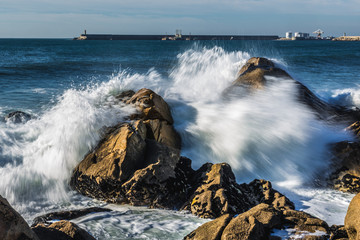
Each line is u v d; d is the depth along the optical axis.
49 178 7.09
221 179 6.34
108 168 6.49
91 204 6.49
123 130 7.04
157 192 6.33
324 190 7.07
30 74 23.08
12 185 6.79
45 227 4.37
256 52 54.16
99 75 23.48
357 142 7.71
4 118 10.54
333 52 57.97
